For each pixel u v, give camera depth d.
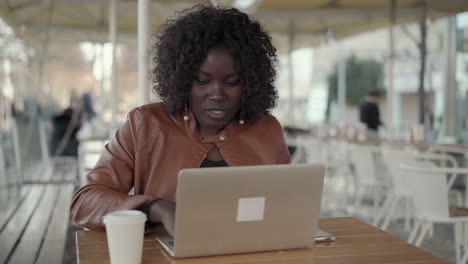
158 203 1.31
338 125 7.17
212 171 1.10
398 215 4.91
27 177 5.27
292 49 9.46
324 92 15.48
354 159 4.71
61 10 7.16
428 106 7.65
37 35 7.62
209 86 1.44
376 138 6.63
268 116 1.64
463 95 7.27
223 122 1.50
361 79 15.59
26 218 3.24
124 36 8.55
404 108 13.84
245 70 1.46
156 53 1.62
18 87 5.46
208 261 1.16
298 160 6.80
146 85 3.03
